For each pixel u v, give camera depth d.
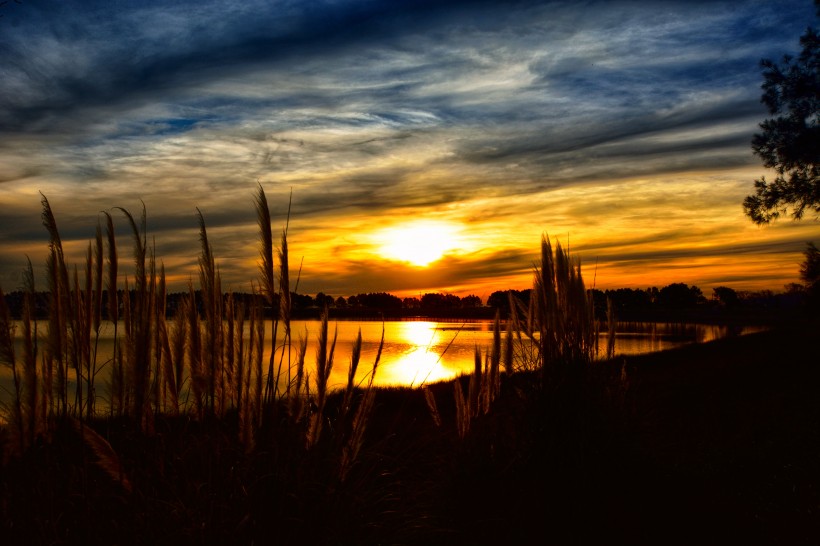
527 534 4.24
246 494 3.37
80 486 3.37
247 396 3.51
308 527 3.40
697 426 7.88
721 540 4.22
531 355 5.64
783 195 21.31
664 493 4.92
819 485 5.25
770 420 8.34
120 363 3.35
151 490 3.35
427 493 4.46
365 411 3.75
